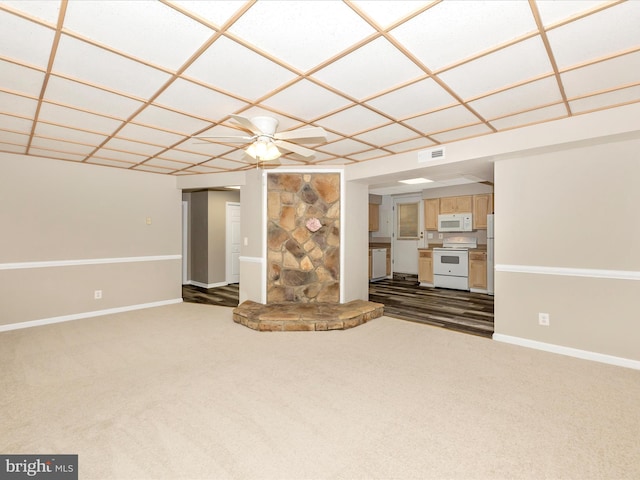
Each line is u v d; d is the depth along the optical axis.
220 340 3.79
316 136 2.81
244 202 5.33
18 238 4.30
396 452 1.86
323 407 2.33
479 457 1.81
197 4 1.53
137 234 5.38
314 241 4.99
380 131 3.37
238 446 1.90
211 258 7.38
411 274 8.56
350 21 1.66
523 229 3.58
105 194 5.03
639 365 2.96
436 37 1.81
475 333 4.05
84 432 2.02
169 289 5.78
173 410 2.28
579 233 3.26
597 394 2.50
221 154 4.23
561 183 3.35
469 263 6.90
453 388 2.61
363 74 2.20
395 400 2.42
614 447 1.88
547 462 1.77
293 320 4.13
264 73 2.18
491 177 4.88
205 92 2.46
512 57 2.02
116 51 1.93
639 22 1.68
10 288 4.24
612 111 2.82
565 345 3.35
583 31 1.76
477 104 2.71
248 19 1.64
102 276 5.01
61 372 2.91
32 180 4.40
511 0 1.52
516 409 2.29
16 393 2.52
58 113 2.88
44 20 1.65
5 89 2.42
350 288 5.09
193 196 7.69
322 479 1.65
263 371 2.93
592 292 3.20
